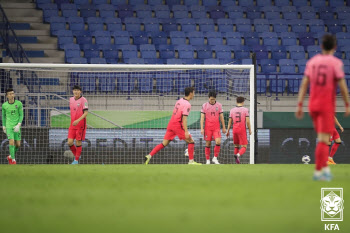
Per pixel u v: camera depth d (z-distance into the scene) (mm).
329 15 96562
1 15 85812
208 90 64812
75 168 34938
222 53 86312
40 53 80438
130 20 89750
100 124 55469
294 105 73938
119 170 31594
